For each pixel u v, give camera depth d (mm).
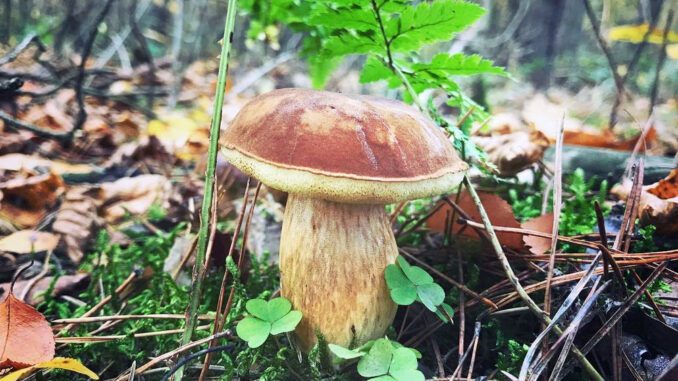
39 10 698
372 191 128
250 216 171
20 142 353
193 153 427
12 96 399
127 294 208
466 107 231
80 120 378
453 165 146
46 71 496
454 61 197
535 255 190
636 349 148
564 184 288
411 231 225
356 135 132
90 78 558
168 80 652
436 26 185
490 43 808
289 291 155
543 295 180
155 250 248
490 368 169
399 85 234
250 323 148
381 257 154
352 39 203
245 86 644
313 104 138
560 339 138
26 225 271
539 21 817
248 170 135
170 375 138
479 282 199
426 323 180
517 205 260
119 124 440
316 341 151
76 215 269
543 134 300
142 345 169
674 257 163
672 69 641
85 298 210
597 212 152
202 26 887
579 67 800
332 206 150
